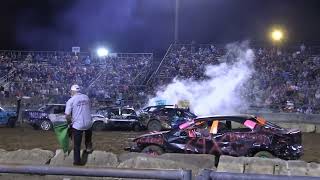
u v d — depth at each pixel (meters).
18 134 22.80
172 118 26.11
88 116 9.70
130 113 27.09
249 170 8.82
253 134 11.72
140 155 10.16
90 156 9.80
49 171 3.59
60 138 9.90
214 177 3.30
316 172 8.57
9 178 7.52
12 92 40.12
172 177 3.39
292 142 11.67
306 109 33.28
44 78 43.56
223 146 11.81
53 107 26.36
